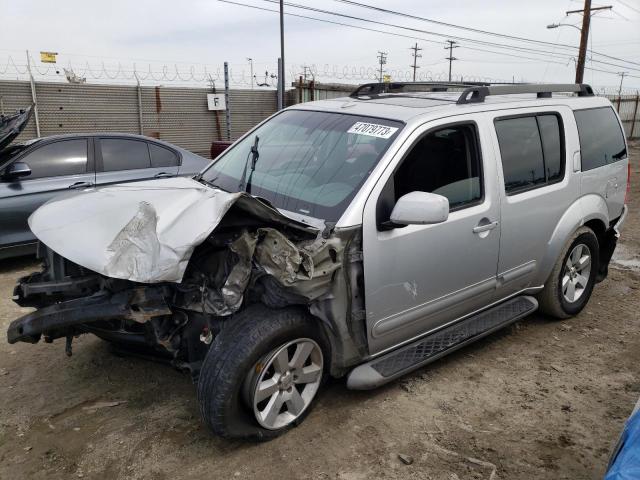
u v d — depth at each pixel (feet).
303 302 9.96
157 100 53.78
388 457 10.13
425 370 13.32
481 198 12.70
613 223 18.03
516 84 14.57
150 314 9.15
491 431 11.02
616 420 11.53
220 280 9.69
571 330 15.94
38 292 9.97
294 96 63.52
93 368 13.17
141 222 9.19
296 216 10.82
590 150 16.12
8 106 45.96
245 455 10.08
